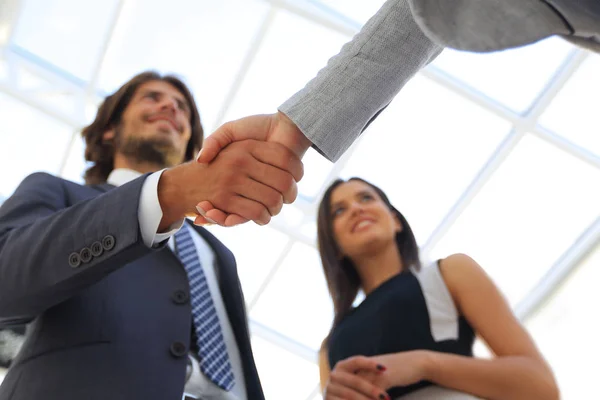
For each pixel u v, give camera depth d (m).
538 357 1.98
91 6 7.98
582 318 8.77
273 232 9.02
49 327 1.58
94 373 1.50
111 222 1.46
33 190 1.82
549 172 8.18
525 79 7.54
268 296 9.51
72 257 1.46
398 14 1.41
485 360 1.92
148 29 7.92
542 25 1.01
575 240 8.59
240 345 1.93
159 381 1.54
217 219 1.49
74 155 8.80
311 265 9.21
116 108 2.66
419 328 2.05
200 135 2.87
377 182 8.59
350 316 2.24
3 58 8.26
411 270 2.30
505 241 8.77
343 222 2.51
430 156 8.34
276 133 1.49
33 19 8.12
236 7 7.66
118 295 1.65
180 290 1.76
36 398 1.46
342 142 1.44
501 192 8.41
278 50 7.76
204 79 8.16
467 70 7.60
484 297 2.09
